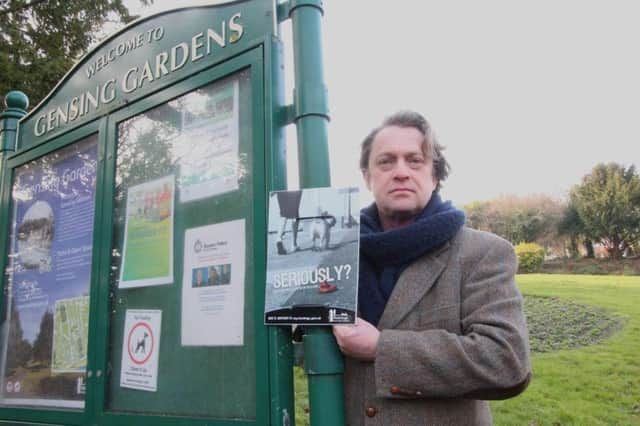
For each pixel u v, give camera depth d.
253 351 1.31
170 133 1.67
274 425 1.18
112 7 5.84
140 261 1.65
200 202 1.53
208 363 1.40
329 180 1.25
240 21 1.51
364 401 1.18
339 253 1.14
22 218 2.23
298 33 1.33
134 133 1.79
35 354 2.00
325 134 1.28
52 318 1.98
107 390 1.63
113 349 1.66
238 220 1.43
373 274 1.28
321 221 1.18
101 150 1.87
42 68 5.11
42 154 2.16
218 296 1.42
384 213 1.34
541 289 6.96
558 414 3.59
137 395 1.55
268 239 1.21
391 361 1.07
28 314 2.08
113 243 1.75
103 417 1.59
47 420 1.80
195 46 1.63
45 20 5.48
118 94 1.87
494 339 1.05
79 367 1.82
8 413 1.96
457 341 1.06
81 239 1.95
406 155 1.30
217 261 1.45
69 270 1.96
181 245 1.55
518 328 1.08
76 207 2.00
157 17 1.78
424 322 1.19
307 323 1.12
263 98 1.38
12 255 2.22
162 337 1.53
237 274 1.40
